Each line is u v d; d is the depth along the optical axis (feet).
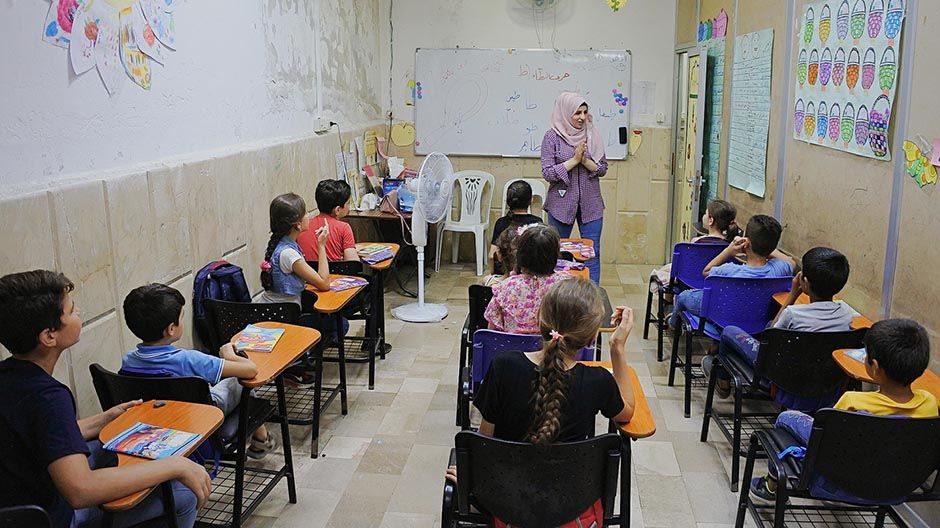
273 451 10.68
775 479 7.69
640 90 21.99
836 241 11.24
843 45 10.93
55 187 8.16
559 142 17.16
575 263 12.50
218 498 9.39
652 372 13.92
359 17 20.42
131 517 6.45
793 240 13.02
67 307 6.00
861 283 10.39
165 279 10.44
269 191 14.16
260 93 14.02
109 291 9.11
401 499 9.48
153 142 10.34
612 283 20.57
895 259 9.38
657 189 22.43
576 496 5.96
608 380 6.34
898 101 9.29
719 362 10.64
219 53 12.26
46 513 5.09
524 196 14.38
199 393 7.40
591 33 21.84
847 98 10.80
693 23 20.03
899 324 6.84
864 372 7.81
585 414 6.20
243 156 12.96
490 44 22.18
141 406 7.18
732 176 16.63
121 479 5.72
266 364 8.52
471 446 5.87
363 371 13.84
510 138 22.49
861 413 6.59
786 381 9.07
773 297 11.03
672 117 21.81
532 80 22.12
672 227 22.29
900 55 9.24
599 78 21.95
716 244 13.32
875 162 9.95
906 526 7.68
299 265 11.44
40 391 5.68
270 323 9.98
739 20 16.08
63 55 8.39
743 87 15.79
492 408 6.26
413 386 13.16
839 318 9.23
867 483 6.88
